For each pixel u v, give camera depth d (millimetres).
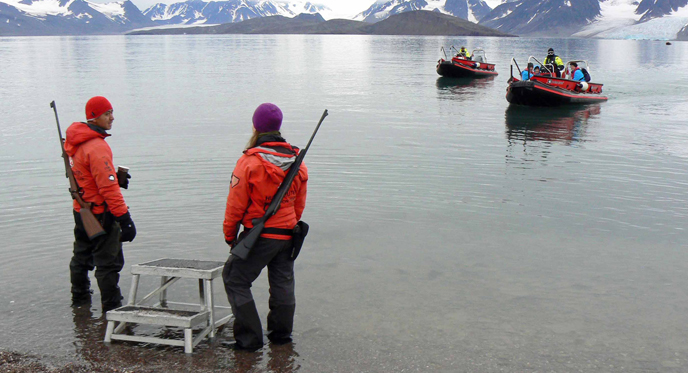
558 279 5430
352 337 4367
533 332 4449
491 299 5004
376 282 5332
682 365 4008
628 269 5668
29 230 6641
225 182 8812
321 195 8172
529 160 10719
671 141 13086
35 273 5484
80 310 4809
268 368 3939
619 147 12211
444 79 32469
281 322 4250
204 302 4484
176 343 4199
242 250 3895
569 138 13430
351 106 19391
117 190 4512
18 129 14273
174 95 22297
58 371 3855
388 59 55594
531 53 74562
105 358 4051
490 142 12680
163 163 10148
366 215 7293
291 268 4234
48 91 23703
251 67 41500
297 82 28953
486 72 34688
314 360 4055
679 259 5930
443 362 4027
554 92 19750
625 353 4160
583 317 4691
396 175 9383
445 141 12711
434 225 6930
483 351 4168
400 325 4543
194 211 7348
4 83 27531
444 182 8961
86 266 4926
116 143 12141
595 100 21594
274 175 3889
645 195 8328
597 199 8086
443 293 5117
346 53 70562
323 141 12531
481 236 6574
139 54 65688
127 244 6176
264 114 3928
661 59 60469
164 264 4516
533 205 7793
